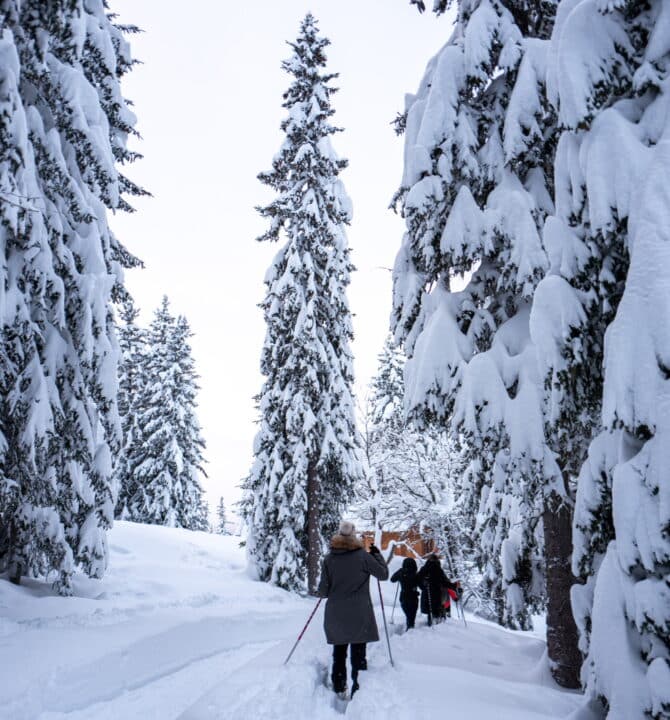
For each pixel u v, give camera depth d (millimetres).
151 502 31750
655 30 4375
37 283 8211
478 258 7844
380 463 25688
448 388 7500
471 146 8102
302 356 18797
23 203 7547
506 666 6977
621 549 3490
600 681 3543
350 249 20984
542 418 6562
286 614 11500
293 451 18297
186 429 34062
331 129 21156
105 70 10844
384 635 8281
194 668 6523
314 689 5062
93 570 10781
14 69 6820
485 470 8523
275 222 20594
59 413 8680
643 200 3895
